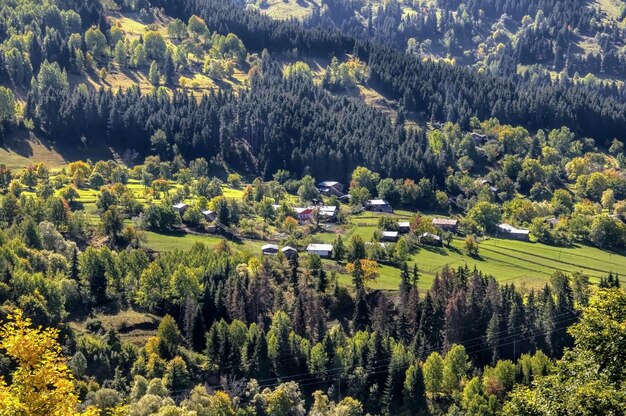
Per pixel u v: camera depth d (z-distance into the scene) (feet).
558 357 543.39
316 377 512.22
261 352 514.68
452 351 503.61
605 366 176.86
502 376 481.87
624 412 158.10
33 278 532.73
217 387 498.28
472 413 458.91
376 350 522.47
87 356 492.95
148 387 442.91
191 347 542.57
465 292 588.91
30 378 170.30
